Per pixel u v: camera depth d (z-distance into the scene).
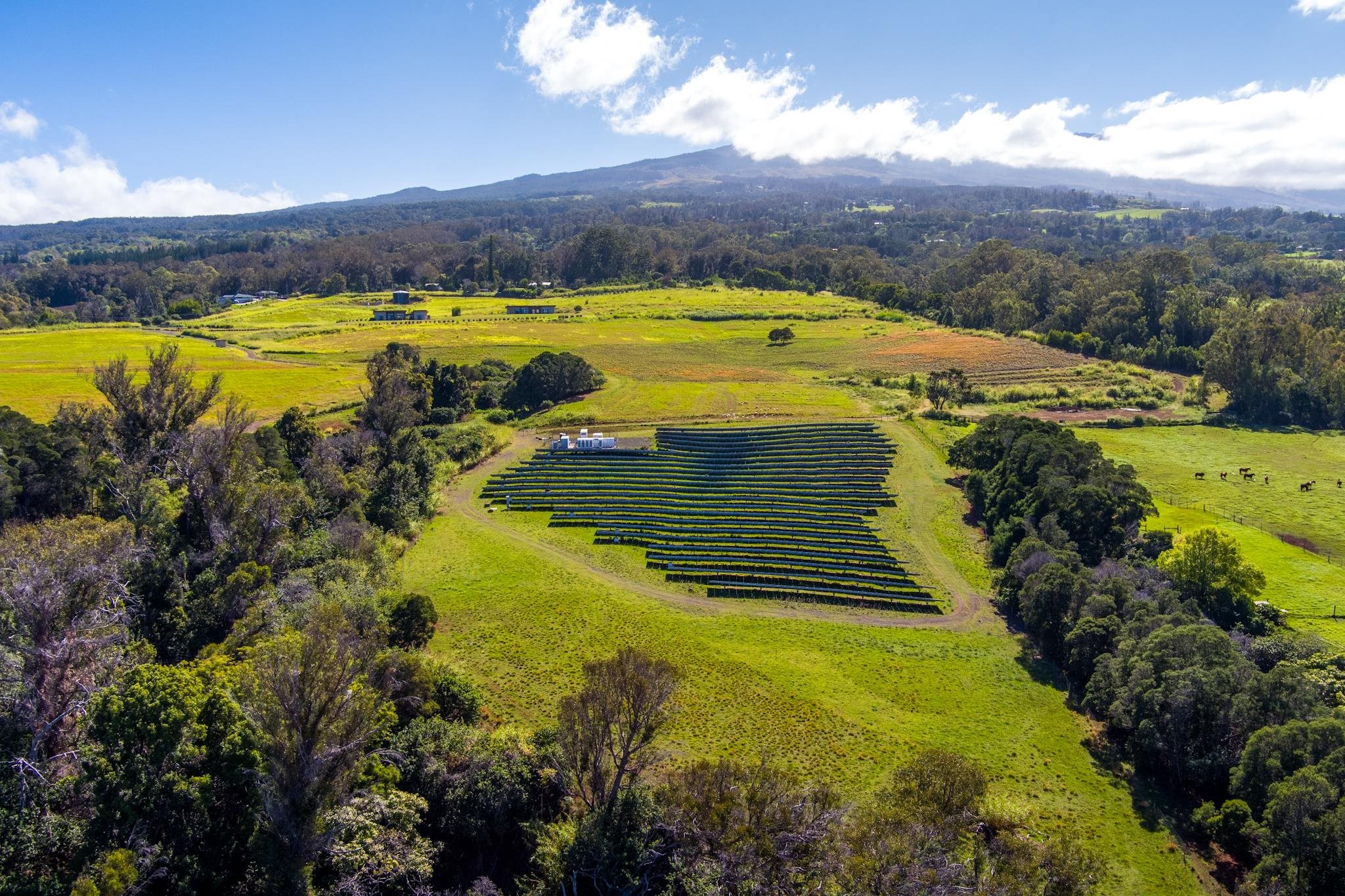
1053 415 172.88
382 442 126.75
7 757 44.12
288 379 184.25
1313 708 55.72
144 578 68.50
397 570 94.12
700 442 150.00
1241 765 53.59
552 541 107.62
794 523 114.00
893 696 72.50
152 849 40.94
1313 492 129.00
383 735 54.34
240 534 79.25
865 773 61.28
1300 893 45.53
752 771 49.59
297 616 65.31
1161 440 157.75
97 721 43.16
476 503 121.62
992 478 114.81
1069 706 71.62
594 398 180.38
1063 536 91.06
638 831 49.12
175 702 43.94
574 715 50.78
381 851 45.91
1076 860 44.31
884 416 167.25
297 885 42.75
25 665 48.69
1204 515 118.31
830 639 82.75
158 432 101.94
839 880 42.12
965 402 179.75
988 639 83.56
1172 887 50.91
